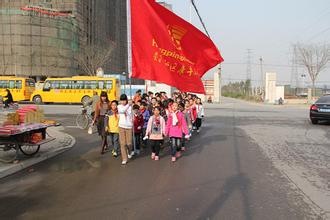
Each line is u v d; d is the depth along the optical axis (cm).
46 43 5934
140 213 538
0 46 5825
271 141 1309
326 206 573
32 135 947
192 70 1015
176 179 744
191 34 994
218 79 5788
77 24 6281
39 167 858
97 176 768
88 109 1670
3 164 845
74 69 6222
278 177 763
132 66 930
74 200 602
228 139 1362
